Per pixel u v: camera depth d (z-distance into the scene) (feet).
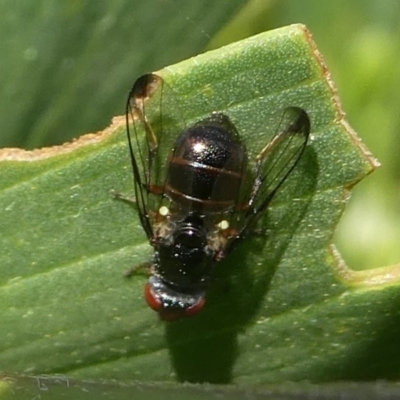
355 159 0.16
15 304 0.16
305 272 0.16
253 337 0.16
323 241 0.16
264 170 0.16
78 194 0.16
